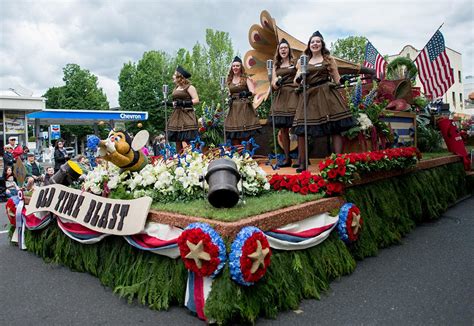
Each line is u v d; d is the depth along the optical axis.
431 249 4.92
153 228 3.62
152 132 31.27
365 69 7.42
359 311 3.25
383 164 4.90
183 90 6.84
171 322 3.13
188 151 4.98
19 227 5.43
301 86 5.26
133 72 44.28
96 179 4.51
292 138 7.52
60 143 10.33
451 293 3.57
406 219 5.60
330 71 5.24
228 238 3.05
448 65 12.34
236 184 3.56
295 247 3.54
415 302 3.40
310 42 5.23
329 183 4.18
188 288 3.21
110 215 3.94
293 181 4.43
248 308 3.01
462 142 8.87
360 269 4.25
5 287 4.00
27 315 3.35
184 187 4.04
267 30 7.94
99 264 4.20
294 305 3.30
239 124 6.91
